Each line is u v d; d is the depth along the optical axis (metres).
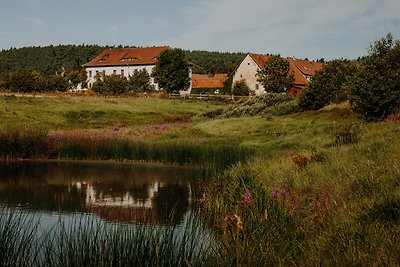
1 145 26.42
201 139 31.11
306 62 102.75
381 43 28.53
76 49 182.75
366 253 6.15
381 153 13.42
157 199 15.38
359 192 9.76
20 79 65.88
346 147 16.89
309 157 16.80
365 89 27.67
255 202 10.40
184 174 21.58
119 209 13.34
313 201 10.05
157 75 88.56
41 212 12.79
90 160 26.88
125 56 109.00
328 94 37.41
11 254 7.08
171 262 6.54
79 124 42.81
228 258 6.64
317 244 7.09
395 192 8.84
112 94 68.62
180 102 64.12
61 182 18.97
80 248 6.68
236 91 78.81
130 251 6.50
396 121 24.52
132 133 34.47
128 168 23.64
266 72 79.25
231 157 23.48
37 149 27.09
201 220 10.66
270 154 22.70
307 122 33.41
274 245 7.64
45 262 6.90
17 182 18.77
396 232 6.77
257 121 35.97
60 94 59.78
